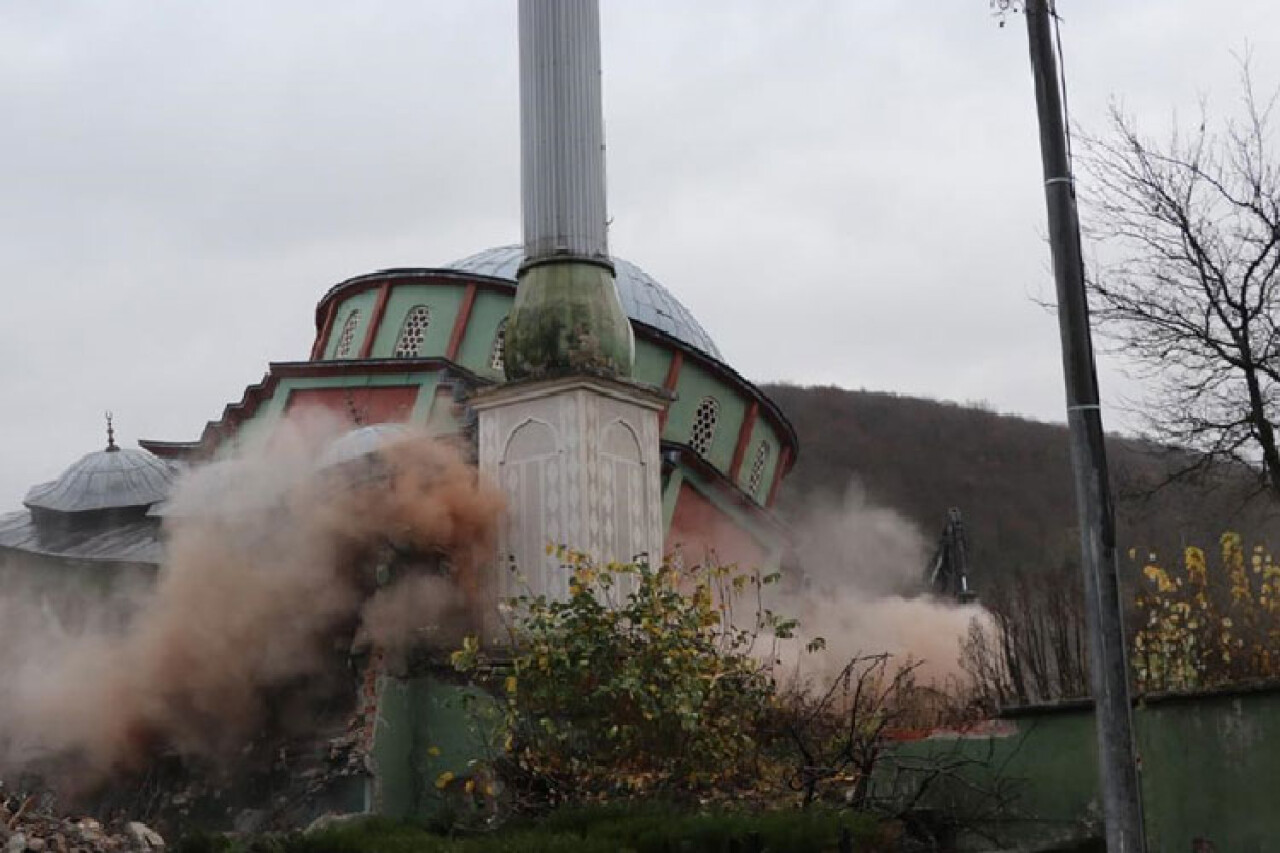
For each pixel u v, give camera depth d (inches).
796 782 570.6
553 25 789.9
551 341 734.5
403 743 647.8
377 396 941.8
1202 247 745.0
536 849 457.7
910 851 527.5
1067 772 526.3
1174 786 484.4
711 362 1085.8
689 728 565.3
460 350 996.6
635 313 1103.0
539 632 613.0
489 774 599.8
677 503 1003.3
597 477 705.6
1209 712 474.0
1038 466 3004.4
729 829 472.7
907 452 3078.2
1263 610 578.9
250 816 652.7
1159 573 582.9
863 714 639.8
